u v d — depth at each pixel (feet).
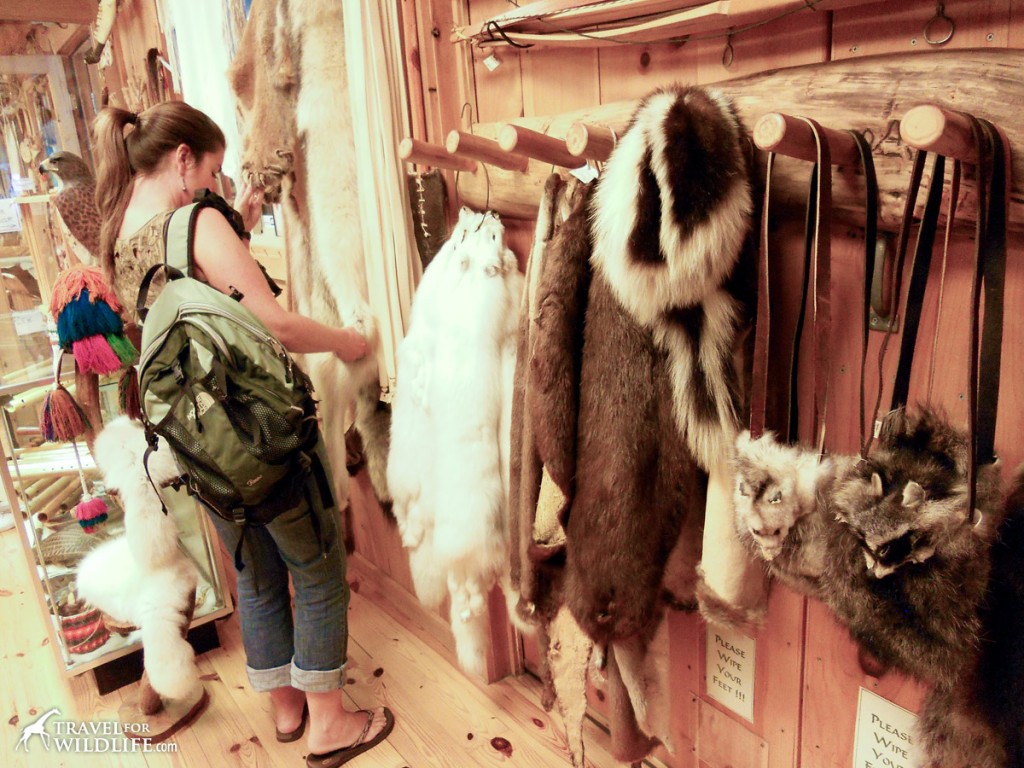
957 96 2.41
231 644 7.39
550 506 4.33
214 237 4.52
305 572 5.18
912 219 2.66
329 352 5.81
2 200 7.29
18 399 6.17
